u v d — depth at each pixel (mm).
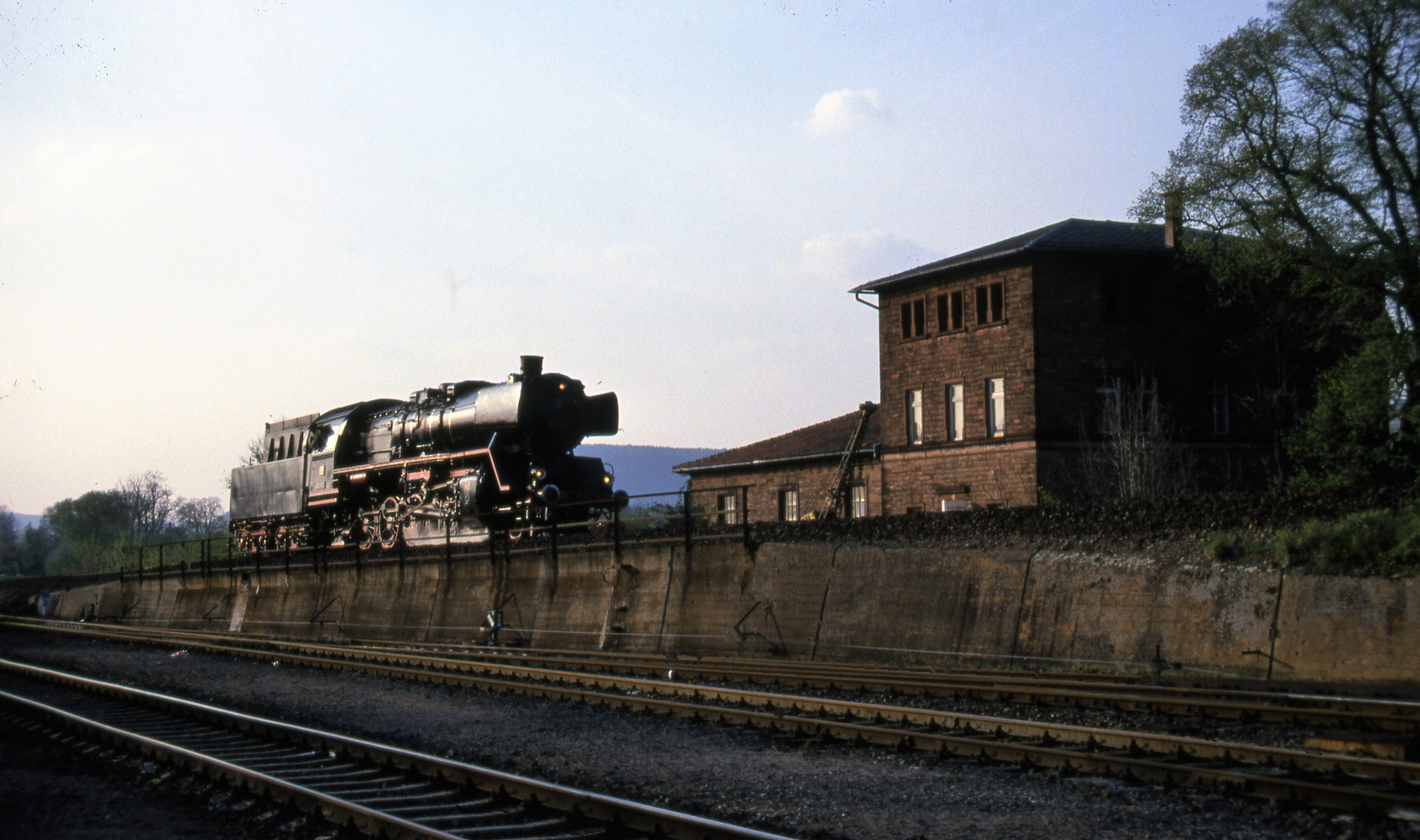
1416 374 24578
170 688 17281
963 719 10734
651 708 12664
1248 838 6910
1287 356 34312
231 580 34719
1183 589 14484
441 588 25594
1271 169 28922
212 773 9508
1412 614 12359
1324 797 7371
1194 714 11117
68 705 15039
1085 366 33281
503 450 25234
